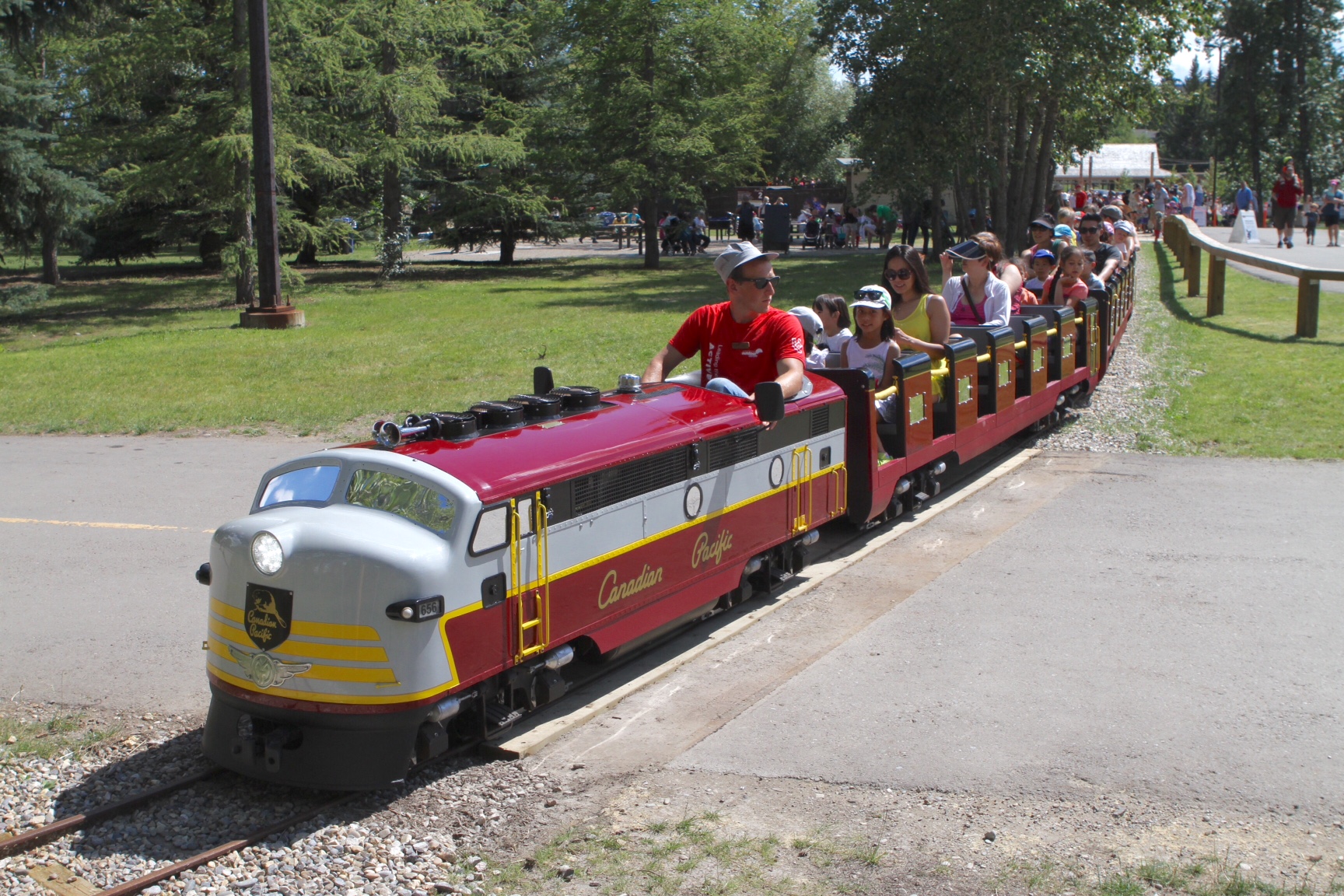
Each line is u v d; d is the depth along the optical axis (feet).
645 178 109.60
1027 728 16.92
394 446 16.49
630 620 18.53
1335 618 20.70
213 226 94.73
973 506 29.25
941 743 16.56
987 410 31.60
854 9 96.73
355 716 14.90
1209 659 19.13
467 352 55.83
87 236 111.55
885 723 17.26
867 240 143.13
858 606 22.50
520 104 120.47
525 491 16.15
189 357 58.03
